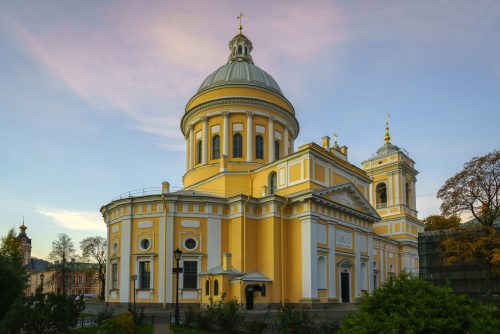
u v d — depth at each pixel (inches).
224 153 1815.9
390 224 2534.5
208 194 1674.5
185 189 1899.6
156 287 1448.1
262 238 1518.2
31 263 5634.8
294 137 2094.0
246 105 1859.0
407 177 2610.7
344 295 1593.3
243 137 1843.0
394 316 353.1
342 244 1628.9
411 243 2493.8
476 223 1707.7
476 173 1553.9
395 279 401.4
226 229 1550.2
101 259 3366.1
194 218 1514.5
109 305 1565.0
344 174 1749.5
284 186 1606.8
